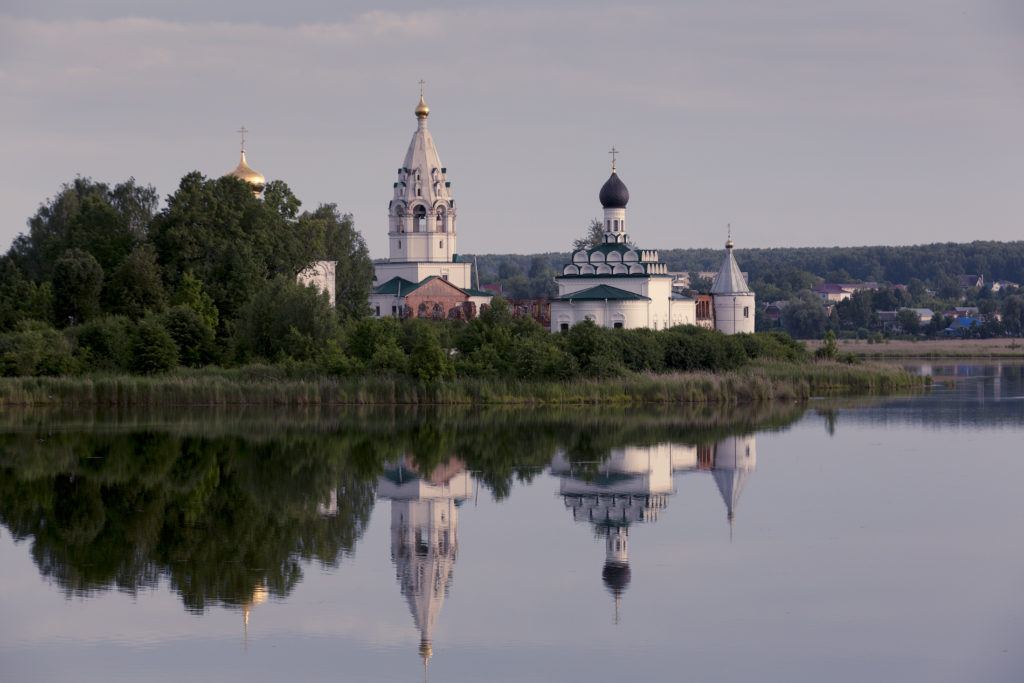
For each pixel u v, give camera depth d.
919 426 144.25
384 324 181.12
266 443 128.50
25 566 77.44
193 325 181.62
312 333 183.62
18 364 169.00
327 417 151.75
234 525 89.31
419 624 66.00
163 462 115.88
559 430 139.88
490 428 141.50
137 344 175.00
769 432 138.62
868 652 61.62
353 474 110.44
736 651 61.84
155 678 58.12
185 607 68.88
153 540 84.44
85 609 68.38
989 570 76.00
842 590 71.94
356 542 84.25
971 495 99.25
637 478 108.38
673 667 59.69
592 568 77.38
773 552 80.94
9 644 62.59
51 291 199.38
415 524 90.06
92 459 117.38
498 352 182.12
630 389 172.75
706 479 107.56
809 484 104.62
